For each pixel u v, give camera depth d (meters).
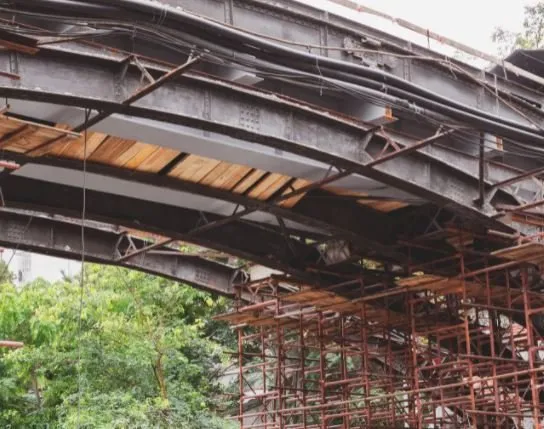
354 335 39.97
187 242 31.92
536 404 28.56
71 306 39.66
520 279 33.75
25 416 42.31
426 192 27.30
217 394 47.72
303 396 38.34
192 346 45.19
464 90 28.23
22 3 18.41
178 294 42.84
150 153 26.47
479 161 27.56
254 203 29.19
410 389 37.84
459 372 37.66
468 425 36.56
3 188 28.14
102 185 29.12
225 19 23.59
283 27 24.64
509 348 37.66
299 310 37.91
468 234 30.58
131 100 21.72
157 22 19.55
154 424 39.28
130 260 35.00
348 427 37.03
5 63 20.92
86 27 21.16
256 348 50.47
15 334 41.00
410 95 22.61
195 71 23.75
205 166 27.48
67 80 21.62
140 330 41.03
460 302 35.44
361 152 26.06
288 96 26.25
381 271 34.88
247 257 32.91
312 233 33.81
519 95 30.52
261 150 26.08
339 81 22.52
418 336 39.16
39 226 32.91
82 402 38.59
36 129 21.17
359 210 31.61
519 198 29.88
